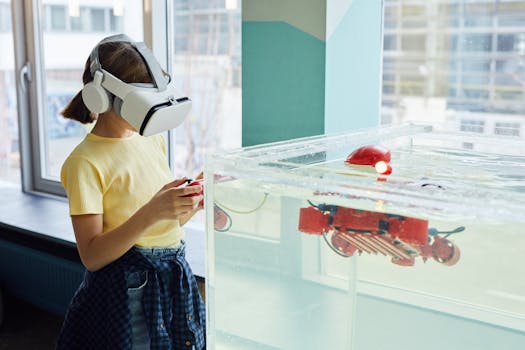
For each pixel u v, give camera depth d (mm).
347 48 1982
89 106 1418
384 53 2213
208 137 2568
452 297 861
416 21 2117
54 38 3086
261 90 2031
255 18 2000
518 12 1916
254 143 2078
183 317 1524
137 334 1486
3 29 3316
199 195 1356
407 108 2197
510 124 1989
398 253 899
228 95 2461
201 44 2516
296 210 993
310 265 990
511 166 1204
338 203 949
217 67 2477
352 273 950
